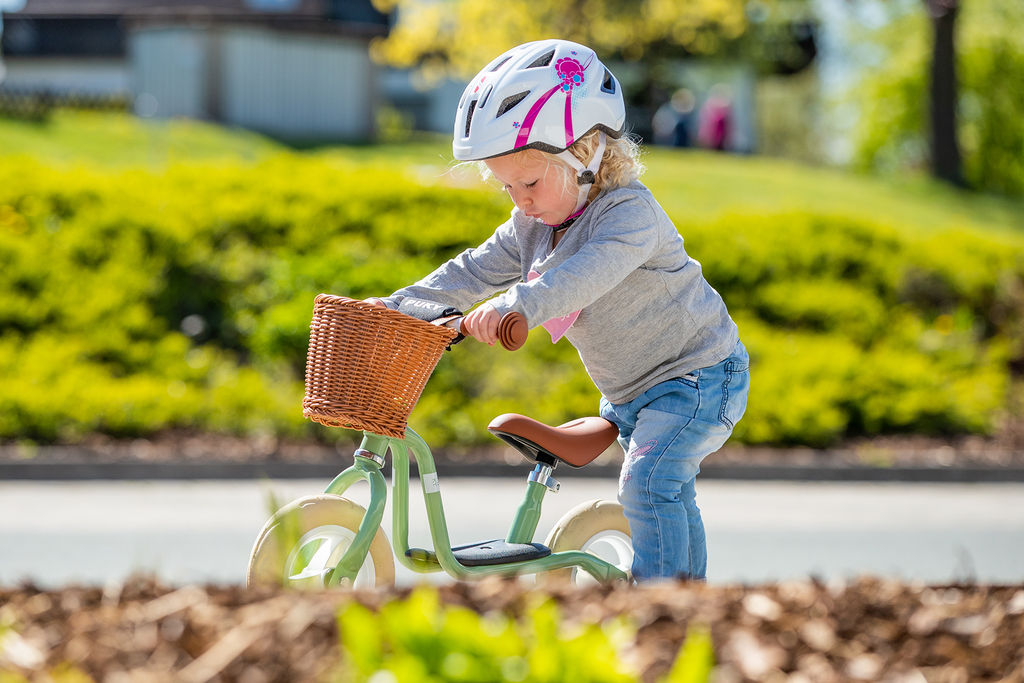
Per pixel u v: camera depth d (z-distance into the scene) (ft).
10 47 137.59
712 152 112.57
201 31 87.10
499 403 36.52
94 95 89.51
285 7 128.88
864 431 40.91
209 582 10.29
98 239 44.73
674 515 13.74
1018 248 58.59
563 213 13.76
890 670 8.97
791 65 143.43
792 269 52.80
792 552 25.45
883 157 158.92
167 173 51.34
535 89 12.87
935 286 53.31
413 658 7.18
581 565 13.89
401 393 11.99
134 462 31.68
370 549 12.78
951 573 23.48
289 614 9.15
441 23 104.53
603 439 14.52
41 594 9.96
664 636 9.20
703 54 124.98
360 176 53.93
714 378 14.25
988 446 40.04
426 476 12.85
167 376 39.34
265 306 43.01
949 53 107.65
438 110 140.26
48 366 36.86
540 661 7.14
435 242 48.42
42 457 31.68
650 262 13.89
